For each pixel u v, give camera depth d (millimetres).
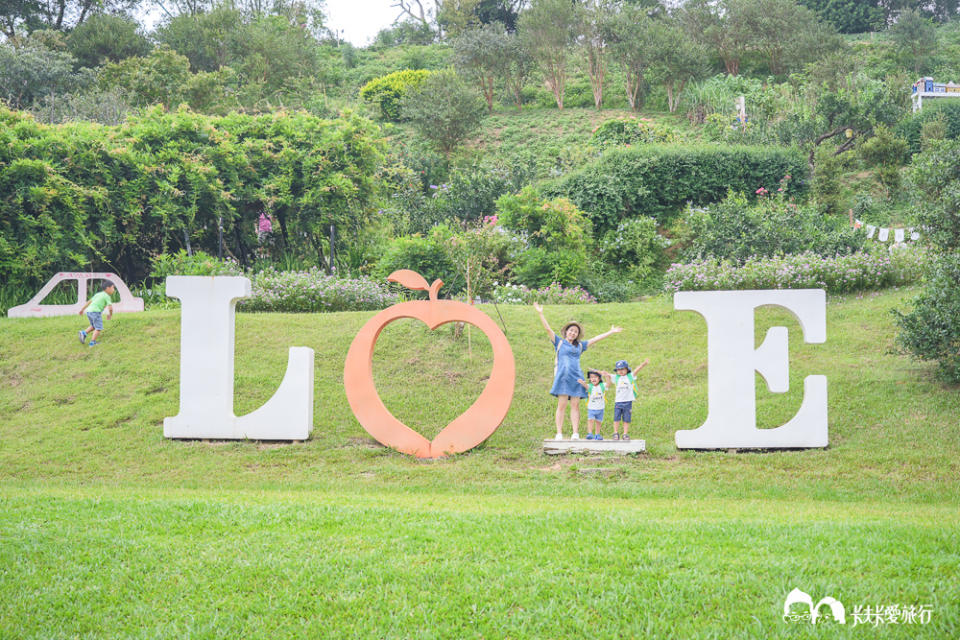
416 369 13469
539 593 5227
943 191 12914
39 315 16969
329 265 21516
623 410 10742
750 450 10688
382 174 28375
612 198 23781
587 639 4691
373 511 7242
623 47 40625
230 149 21266
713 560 5656
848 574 5398
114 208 20250
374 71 53031
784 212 19375
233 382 12383
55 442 11320
